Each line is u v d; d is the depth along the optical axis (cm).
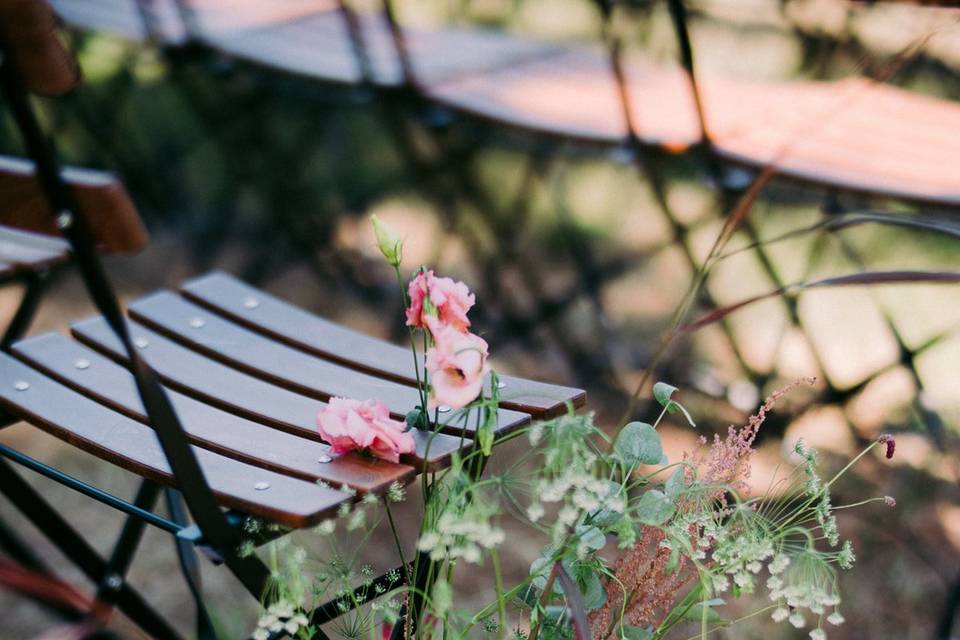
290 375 130
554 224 314
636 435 101
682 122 185
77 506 215
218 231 312
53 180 81
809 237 293
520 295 283
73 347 138
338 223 311
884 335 269
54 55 90
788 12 239
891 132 183
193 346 138
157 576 196
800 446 102
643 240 307
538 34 358
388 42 227
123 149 335
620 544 89
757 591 187
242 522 103
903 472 223
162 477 110
